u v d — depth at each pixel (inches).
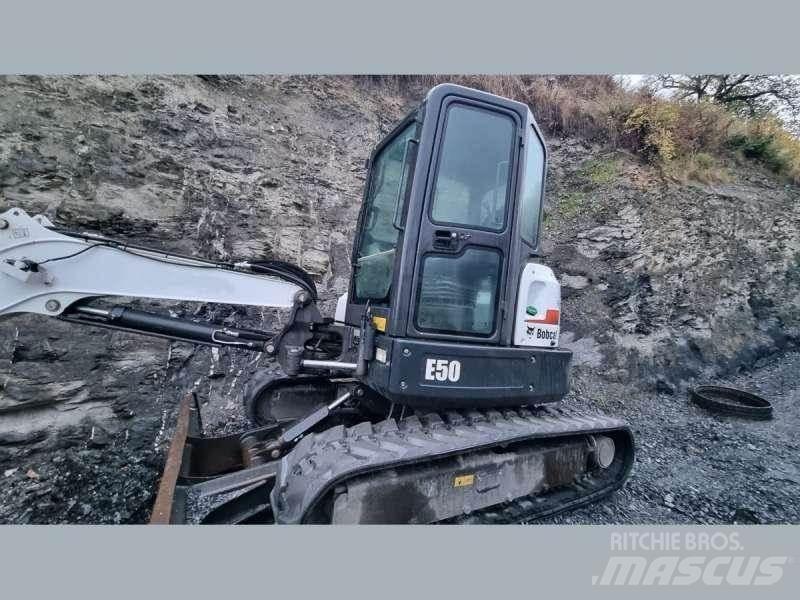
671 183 296.0
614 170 297.6
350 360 118.1
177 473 101.5
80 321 107.3
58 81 165.0
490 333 105.5
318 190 233.5
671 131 311.0
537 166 123.9
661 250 270.5
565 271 263.6
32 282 99.7
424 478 91.2
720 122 337.1
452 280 101.3
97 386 156.3
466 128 103.4
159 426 163.9
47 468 140.6
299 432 116.3
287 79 242.2
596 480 129.6
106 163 170.9
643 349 245.9
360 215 134.1
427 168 98.1
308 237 223.5
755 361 270.5
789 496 138.3
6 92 154.6
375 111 269.3
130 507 130.5
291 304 115.3
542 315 115.2
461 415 109.0
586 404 216.1
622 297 256.5
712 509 128.6
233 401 183.0
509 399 103.2
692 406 222.7
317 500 78.1
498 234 105.0
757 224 305.1
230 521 98.4
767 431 193.0
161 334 113.6
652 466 156.8
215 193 198.2
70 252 101.2
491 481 101.9
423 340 95.9
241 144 212.8
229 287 111.9
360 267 128.3
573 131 314.5
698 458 165.0
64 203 160.1
